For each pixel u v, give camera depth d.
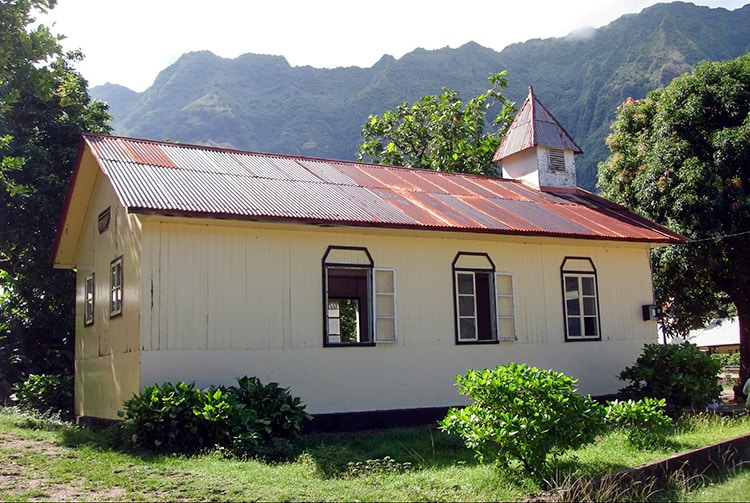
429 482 7.70
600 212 17.42
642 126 21.11
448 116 29.91
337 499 6.94
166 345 10.91
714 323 41.56
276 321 11.85
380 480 7.86
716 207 17.52
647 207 19.20
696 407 13.88
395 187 15.32
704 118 18.48
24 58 14.33
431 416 13.07
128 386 11.27
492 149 29.12
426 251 13.61
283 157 15.81
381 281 13.01
